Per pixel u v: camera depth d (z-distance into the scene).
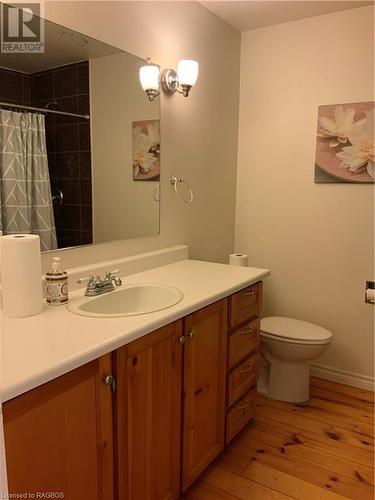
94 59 1.74
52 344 1.11
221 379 1.83
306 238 2.75
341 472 1.85
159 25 2.06
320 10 2.43
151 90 2.03
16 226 1.51
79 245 1.78
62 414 1.04
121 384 1.23
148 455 1.39
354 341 2.66
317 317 2.78
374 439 2.10
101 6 1.74
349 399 2.51
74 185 1.72
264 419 2.28
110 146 1.87
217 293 1.68
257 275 2.02
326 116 2.56
